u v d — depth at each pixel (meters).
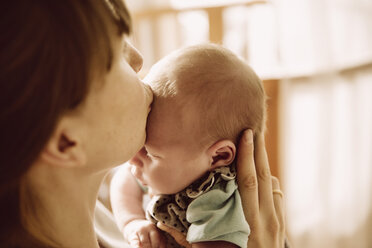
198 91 0.74
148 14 2.16
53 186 0.53
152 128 0.75
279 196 0.93
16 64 0.38
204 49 0.79
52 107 0.41
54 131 0.43
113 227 0.89
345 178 2.17
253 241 0.79
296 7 2.01
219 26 2.06
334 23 2.04
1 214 0.47
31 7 0.38
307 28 2.01
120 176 0.98
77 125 0.48
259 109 0.83
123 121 0.55
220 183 0.78
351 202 2.18
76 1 0.42
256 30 2.15
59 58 0.40
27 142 0.41
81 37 0.41
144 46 2.20
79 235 0.60
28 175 0.49
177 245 0.83
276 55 2.13
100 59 0.46
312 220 2.15
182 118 0.74
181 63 0.76
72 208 0.57
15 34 0.37
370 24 2.09
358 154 2.16
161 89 0.75
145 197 0.96
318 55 2.01
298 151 2.11
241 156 0.78
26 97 0.39
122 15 0.50
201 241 0.73
